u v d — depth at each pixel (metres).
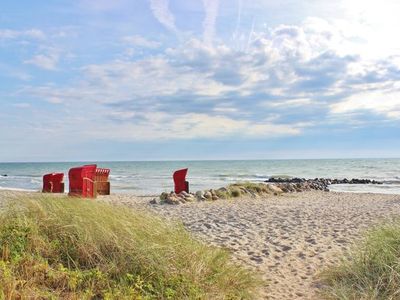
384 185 34.38
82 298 4.65
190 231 9.87
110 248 5.75
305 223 11.74
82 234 5.82
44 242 5.66
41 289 4.74
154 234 6.16
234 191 19.72
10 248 5.36
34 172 75.38
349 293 5.59
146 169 82.50
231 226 11.14
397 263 5.97
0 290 4.21
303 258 7.81
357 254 6.86
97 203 7.09
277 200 19.03
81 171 16.19
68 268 5.38
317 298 5.68
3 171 82.50
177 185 19.25
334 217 13.05
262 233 10.16
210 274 5.79
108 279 5.19
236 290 5.61
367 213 14.14
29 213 6.31
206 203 17.06
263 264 7.37
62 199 6.94
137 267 5.46
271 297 5.69
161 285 5.13
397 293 5.41
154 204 16.45
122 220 6.23
